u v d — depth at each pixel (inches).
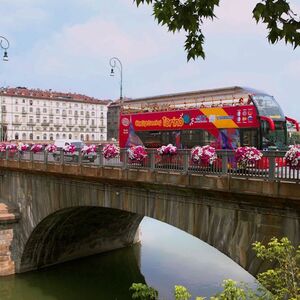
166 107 855.7
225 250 489.1
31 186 908.0
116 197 666.2
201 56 254.5
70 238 1059.3
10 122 4010.8
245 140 696.4
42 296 857.5
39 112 4227.4
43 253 1015.0
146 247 1225.4
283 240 303.6
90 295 867.4
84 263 1079.0
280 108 735.1
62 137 4394.7
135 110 925.2
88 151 697.0
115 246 1200.8
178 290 254.7
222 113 729.6
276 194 412.2
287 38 215.2
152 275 959.6
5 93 3981.3
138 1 233.5
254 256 453.4
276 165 422.6
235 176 457.1
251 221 459.2
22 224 949.2
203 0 223.1
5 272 957.8
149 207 600.1
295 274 301.6
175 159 538.0
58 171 772.0
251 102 697.6
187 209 539.8
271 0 209.6
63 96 4456.2
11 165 932.6
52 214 856.9
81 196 754.2
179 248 1202.6
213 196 496.4
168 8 231.0
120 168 625.0
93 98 4781.0
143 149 586.2
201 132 759.1
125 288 911.0
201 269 989.2
